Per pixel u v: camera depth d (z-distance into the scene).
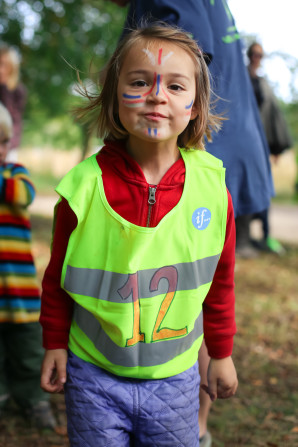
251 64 5.66
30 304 2.43
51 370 1.63
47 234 7.01
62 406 2.67
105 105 1.61
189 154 1.63
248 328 3.85
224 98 2.05
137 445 1.65
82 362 1.59
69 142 17.77
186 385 1.61
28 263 2.43
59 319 1.64
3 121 2.40
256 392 2.87
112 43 9.64
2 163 2.49
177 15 1.95
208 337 1.72
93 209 1.50
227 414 2.62
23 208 2.41
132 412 1.56
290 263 6.09
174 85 1.48
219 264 1.66
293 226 10.12
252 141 2.12
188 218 1.54
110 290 1.51
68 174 1.54
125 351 1.52
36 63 9.91
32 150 23.61
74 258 1.52
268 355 3.39
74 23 9.31
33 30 9.51
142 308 1.52
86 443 1.54
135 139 1.53
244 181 2.13
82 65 9.42
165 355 1.57
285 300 4.62
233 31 2.11
